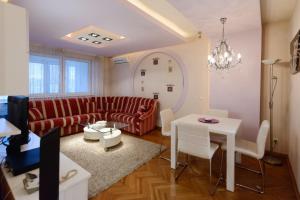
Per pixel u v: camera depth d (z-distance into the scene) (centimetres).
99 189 204
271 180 232
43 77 441
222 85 346
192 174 245
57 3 211
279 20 301
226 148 226
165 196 197
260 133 206
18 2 207
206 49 395
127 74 556
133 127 427
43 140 79
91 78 551
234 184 213
